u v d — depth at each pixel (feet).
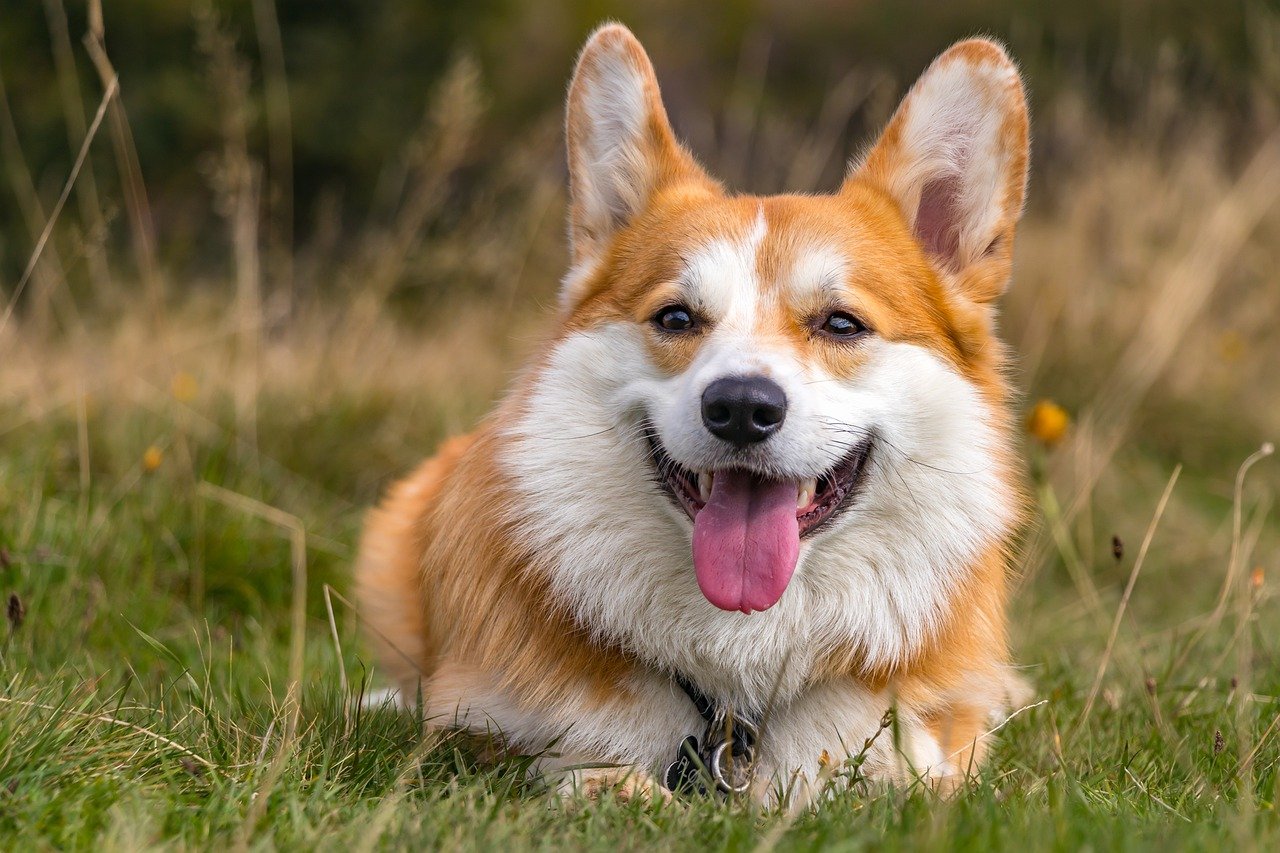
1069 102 46.19
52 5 29.94
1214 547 27.66
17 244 52.31
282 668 18.49
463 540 15.28
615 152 16.47
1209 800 13.48
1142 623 24.18
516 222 39.47
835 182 55.06
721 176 48.78
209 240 52.60
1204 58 52.70
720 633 14.30
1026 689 18.02
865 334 14.46
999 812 12.19
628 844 11.53
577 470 14.40
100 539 20.18
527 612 14.57
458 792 12.66
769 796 13.99
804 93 81.61
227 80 31.17
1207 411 33.32
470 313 36.19
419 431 28.37
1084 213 37.63
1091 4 70.54
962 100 15.75
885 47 85.15
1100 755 15.60
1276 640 21.22
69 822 11.26
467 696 14.84
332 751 13.74
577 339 14.90
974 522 14.75
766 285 14.52
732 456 13.51
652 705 14.61
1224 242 35.53
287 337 33.42
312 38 64.23
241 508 22.18
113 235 53.83
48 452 22.93
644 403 14.26
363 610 18.90
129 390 26.53
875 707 14.73
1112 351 33.88
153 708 14.53
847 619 14.51
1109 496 29.17
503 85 69.21
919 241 15.98
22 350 27.96
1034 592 24.52
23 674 14.48
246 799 12.11
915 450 14.58
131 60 60.44
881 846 11.28
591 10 84.38
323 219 45.75
